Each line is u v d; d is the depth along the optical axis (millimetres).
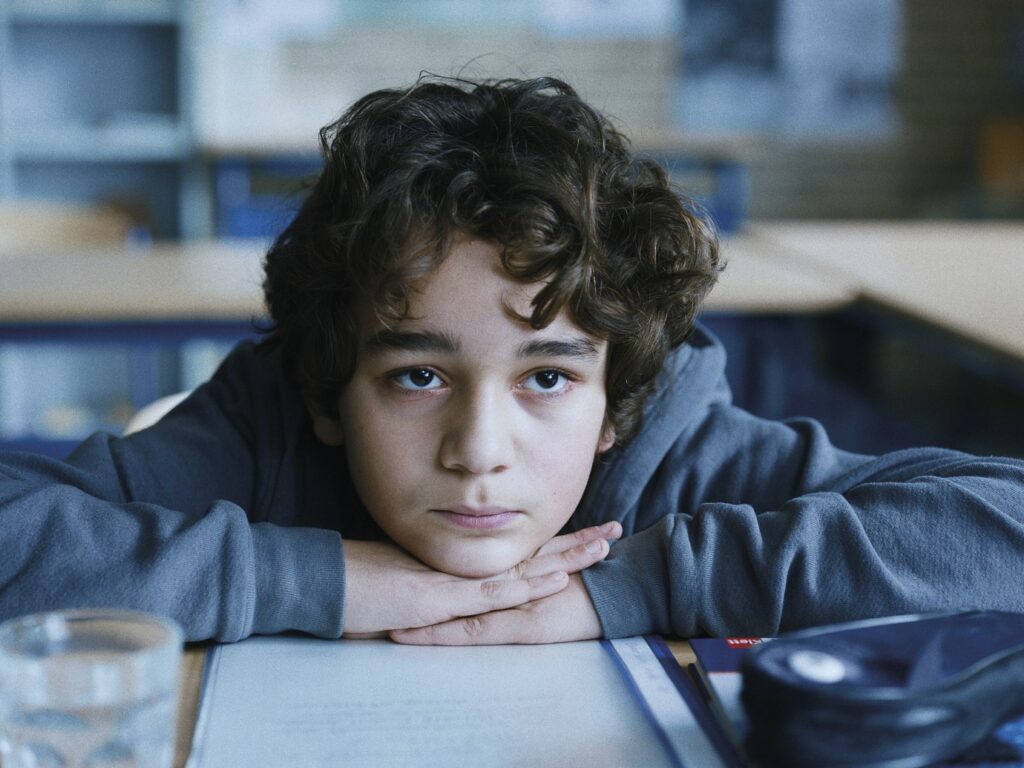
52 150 4461
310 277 809
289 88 5070
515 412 750
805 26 5375
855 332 3172
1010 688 560
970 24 5410
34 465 849
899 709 520
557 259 720
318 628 729
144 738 515
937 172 5516
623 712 625
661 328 849
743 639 670
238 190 4391
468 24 5207
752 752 548
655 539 773
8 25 4574
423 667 688
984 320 1759
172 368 4492
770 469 915
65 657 533
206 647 721
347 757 574
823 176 5508
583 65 5320
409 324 728
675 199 849
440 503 752
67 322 2000
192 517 749
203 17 4785
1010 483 804
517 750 582
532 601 744
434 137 774
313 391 843
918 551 741
